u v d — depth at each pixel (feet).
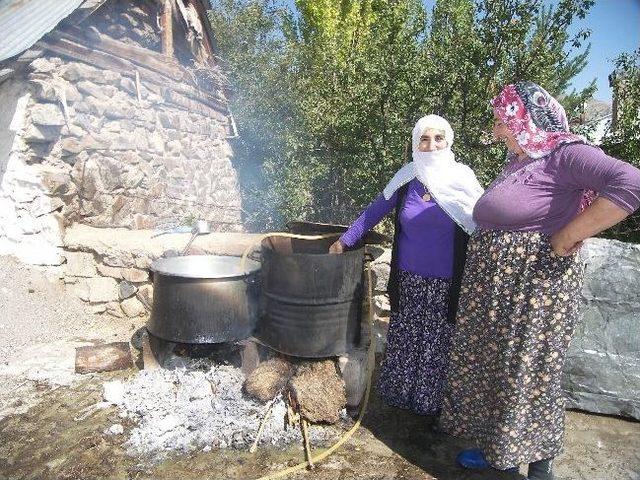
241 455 8.00
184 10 24.04
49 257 13.83
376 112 23.06
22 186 13.75
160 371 10.10
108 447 8.12
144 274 13.17
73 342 12.19
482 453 7.51
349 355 9.34
